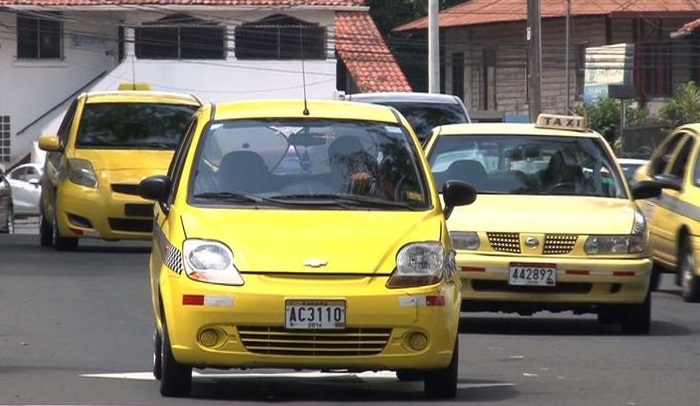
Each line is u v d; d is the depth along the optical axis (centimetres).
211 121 2872
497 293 3538
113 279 4803
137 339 3478
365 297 2470
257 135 2830
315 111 2900
